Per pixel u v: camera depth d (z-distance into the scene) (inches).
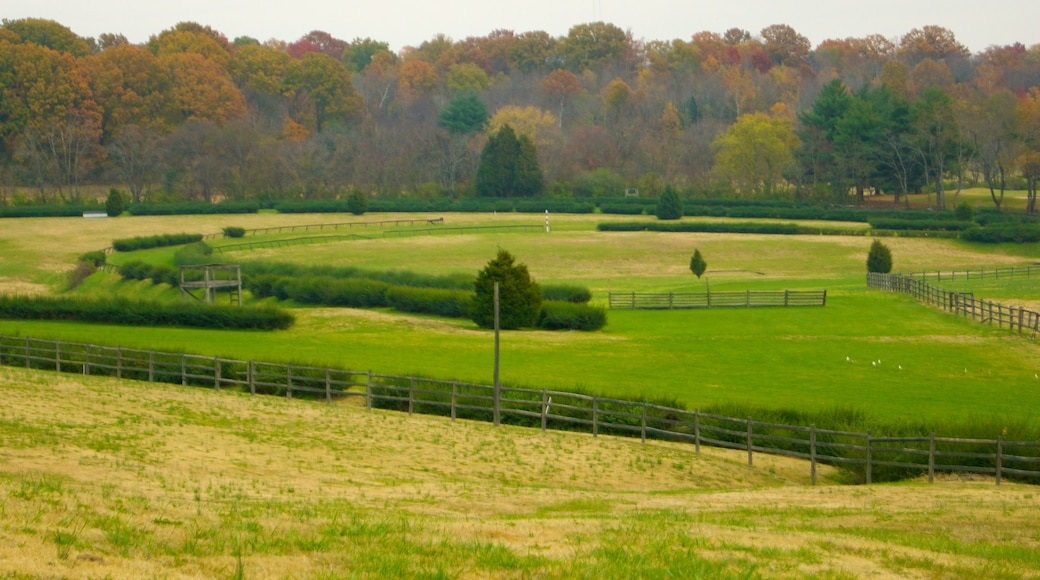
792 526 1162.6
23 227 7337.6
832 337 3393.2
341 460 1619.1
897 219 7337.6
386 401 2230.6
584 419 2028.8
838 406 2027.6
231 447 1637.6
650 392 2319.1
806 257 6491.1
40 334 3233.3
